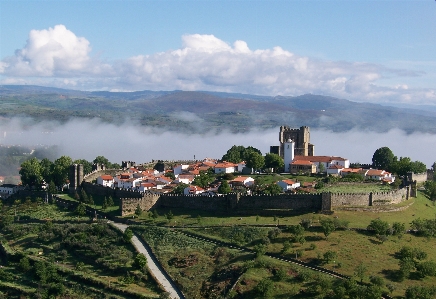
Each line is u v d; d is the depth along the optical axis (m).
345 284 199.75
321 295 198.88
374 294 191.62
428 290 198.12
